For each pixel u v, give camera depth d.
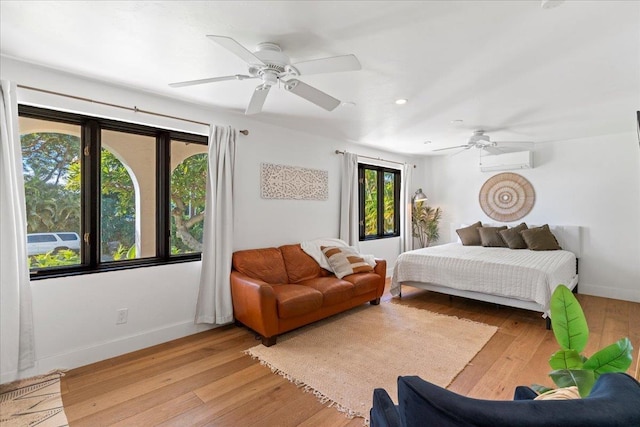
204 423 1.83
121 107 2.66
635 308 3.87
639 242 4.19
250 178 3.58
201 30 1.82
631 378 0.68
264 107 3.18
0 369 2.14
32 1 1.55
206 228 3.13
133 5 1.59
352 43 1.95
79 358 2.46
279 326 2.85
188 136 3.21
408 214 5.98
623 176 4.29
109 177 2.77
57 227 2.50
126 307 2.70
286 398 2.06
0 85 2.09
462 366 2.45
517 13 1.64
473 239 5.14
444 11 1.63
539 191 4.99
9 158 2.13
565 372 0.80
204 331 3.16
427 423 0.63
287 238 3.98
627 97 2.89
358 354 2.64
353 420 1.86
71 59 2.19
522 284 3.32
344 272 3.75
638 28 1.77
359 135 4.39
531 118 3.57
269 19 1.70
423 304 4.04
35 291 2.29
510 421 0.56
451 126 3.91
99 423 1.82
